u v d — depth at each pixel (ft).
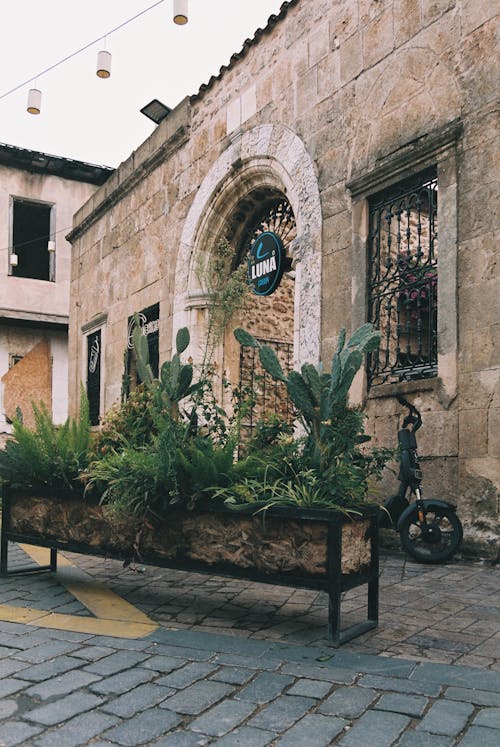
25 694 7.84
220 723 7.09
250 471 10.98
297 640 9.98
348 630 10.33
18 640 9.96
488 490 17.03
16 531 14.34
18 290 61.00
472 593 13.42
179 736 6.80
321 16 24.64
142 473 11.32
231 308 15.66
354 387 21.53
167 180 35.32
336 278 23.17
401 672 8.51
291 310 34.68
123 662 8.91
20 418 14.06
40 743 6.63
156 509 11.45
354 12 23.07
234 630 10.57
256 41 28.22
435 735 6.75
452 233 18.58
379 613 11.75
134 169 38.63
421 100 20.17
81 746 6.58
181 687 8.05
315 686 8.05
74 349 47.29
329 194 23.72
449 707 7.40
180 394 12.11
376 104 21.94
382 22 21.86
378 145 21.76
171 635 10.15
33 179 61.46
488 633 10.48
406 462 17.46
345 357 10.63
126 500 11.36
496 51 17.81
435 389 18.80
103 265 43.06
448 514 17.03
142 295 37.52
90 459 13.35
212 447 11.54
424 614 11.69
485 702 7.52
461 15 18.97
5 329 62.08
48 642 9.84
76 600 12.60
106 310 42.14
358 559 10.46
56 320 61.98
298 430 17.62
